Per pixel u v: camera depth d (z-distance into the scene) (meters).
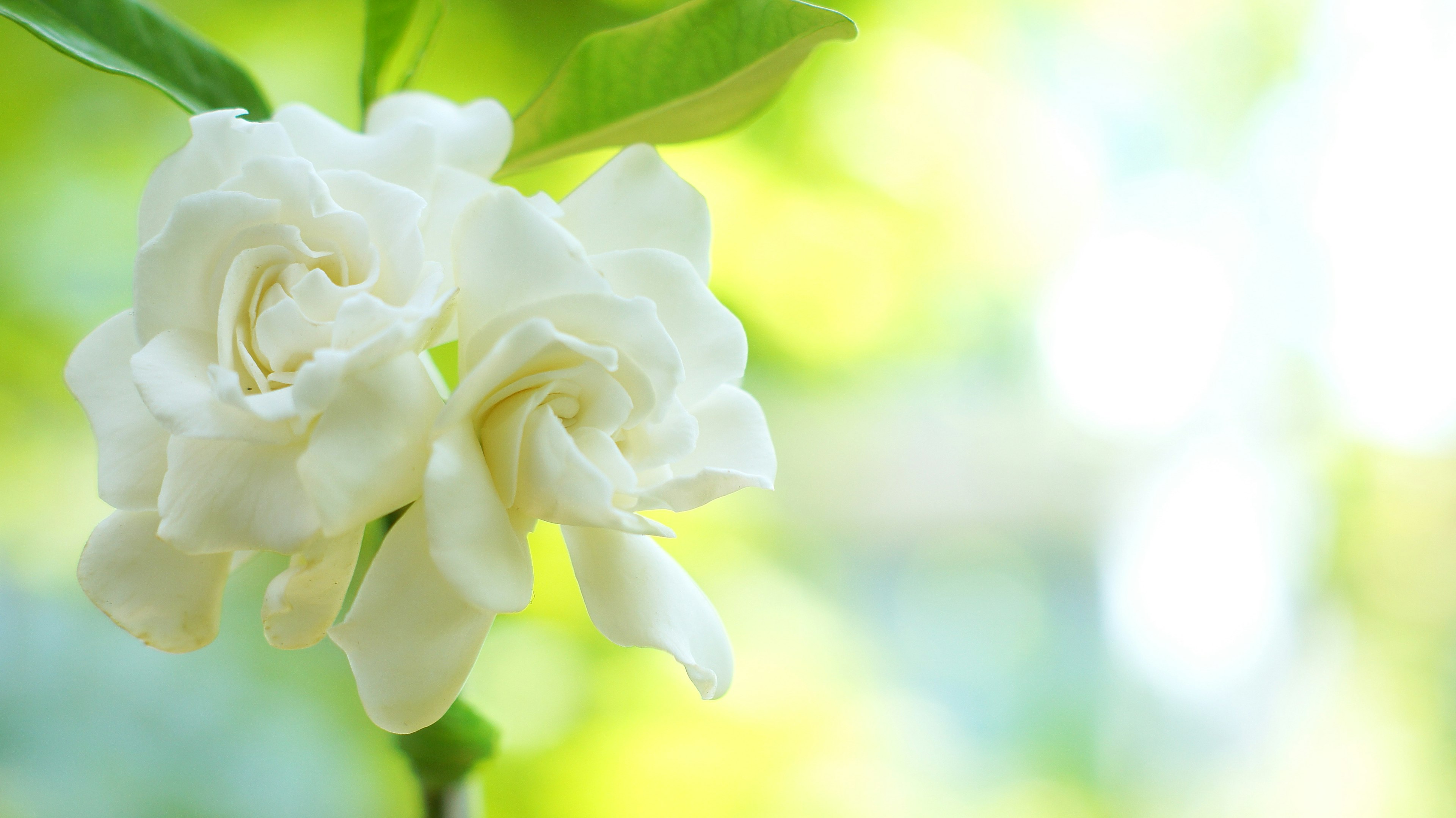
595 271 0.50
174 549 0.51
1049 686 2.10
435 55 0.95
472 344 0.50
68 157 1.00
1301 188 1.83
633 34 0.56
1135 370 1.96
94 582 0.51
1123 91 1.72
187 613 0.51
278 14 0.99
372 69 0.58
